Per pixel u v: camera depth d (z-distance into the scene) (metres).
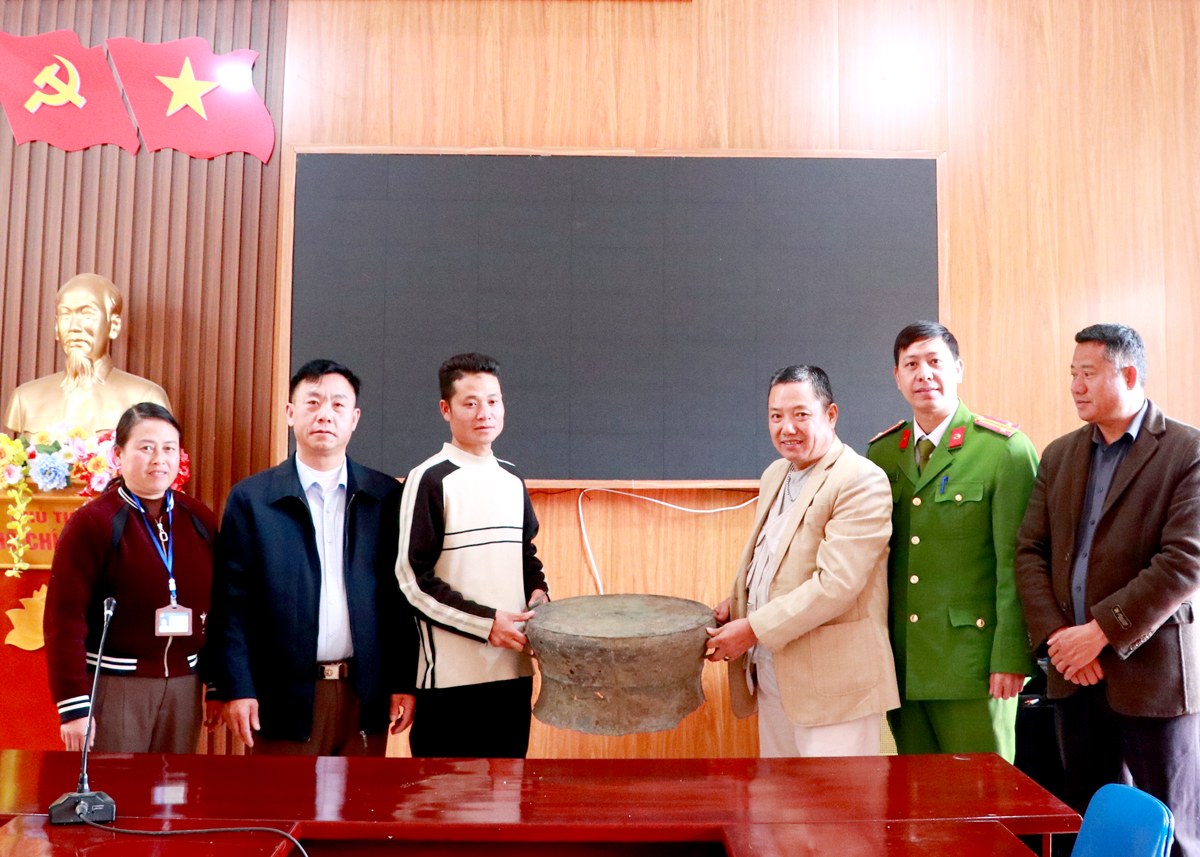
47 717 2.48
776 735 2.20
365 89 3.11
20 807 1.39
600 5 3.13
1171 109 3.15
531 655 2.20
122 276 3.08
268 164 3.11
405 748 2.98
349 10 3.12
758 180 3.08
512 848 1.37
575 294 3.05
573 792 1.47
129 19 3.12
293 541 2.09
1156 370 3.12
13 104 3.10
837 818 1.36
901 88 3.15
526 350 3.04
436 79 3.11
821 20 3.15
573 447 3.03
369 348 3.03
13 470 2.42
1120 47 3.17
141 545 2.00
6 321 3.08
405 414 3.02
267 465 3.04
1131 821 1.25
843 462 2.10
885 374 3.07
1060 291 3.13
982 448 2.14
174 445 2.05
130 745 1.97
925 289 3.09
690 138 3.12
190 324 3.07
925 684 2.08
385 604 2.17
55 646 1.91
